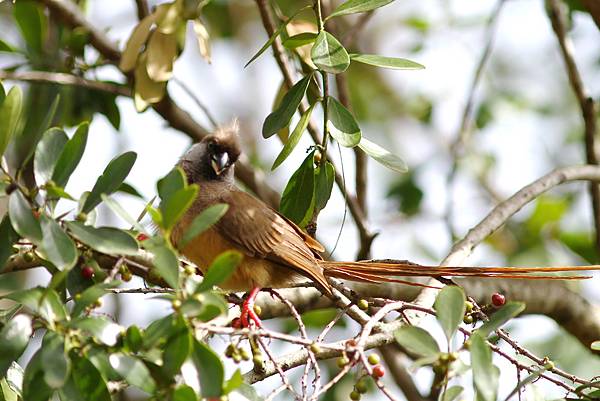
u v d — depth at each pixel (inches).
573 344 523.8
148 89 396.2
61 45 510.3
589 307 485.4
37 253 311.0
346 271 380.8
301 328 326.0
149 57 389.7
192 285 255.3
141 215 333.1
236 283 389.1
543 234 574.6
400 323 352.5
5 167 281.6
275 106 436.1
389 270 376.8
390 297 439.2
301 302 424.8
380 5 340.8
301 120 335.6
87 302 258.5
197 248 381.7
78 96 508.7
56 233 267.7
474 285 458.9
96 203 283.9
